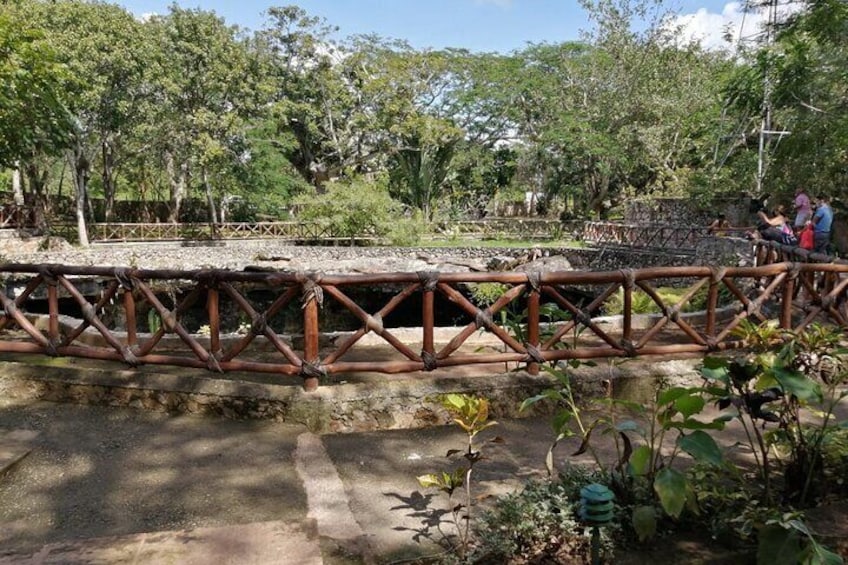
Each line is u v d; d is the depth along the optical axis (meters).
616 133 23.67
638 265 16.33
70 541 2.29
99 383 3.76
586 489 2.12
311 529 2.38
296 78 25.02
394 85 24.83
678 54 22.22
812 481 2.61
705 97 20.94
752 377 2.56
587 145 23.23
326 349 4.79
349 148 26.56
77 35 17.53
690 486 2.27
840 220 12.07
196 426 3.46
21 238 17.77
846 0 10.38
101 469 2.93
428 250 19.09
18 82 7.40
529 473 2.93
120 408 3.72
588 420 3.66
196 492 2.71
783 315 4.10
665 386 3.92
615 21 22.48
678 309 3.92
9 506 2.58
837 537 2.24
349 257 17.72
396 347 3.58
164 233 23.44
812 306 4.20
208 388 3.61
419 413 3.57
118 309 11.20
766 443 2.64
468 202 31.53
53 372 3.87
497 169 31.73
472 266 16.42
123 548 2.24
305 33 24.31
